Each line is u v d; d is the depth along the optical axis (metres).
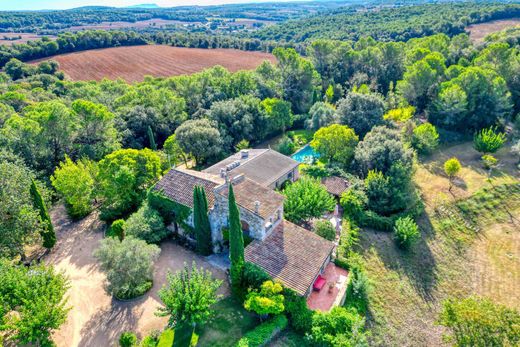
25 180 43.78
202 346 30.64
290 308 33.44
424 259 46.66
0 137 57.53
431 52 101.75
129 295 36.75
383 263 44.16
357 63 113.50
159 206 46.31
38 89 97.38
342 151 62.84
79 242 45.94
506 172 65.25
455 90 77.69
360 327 32.38
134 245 36.09
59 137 62.81
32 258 42.78
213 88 92.44
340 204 52.94
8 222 39.12
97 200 56.03
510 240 51.03
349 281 38.50
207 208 40.31
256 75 99.62
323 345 30.70
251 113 81.38
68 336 32.50
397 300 40.03
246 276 35.06
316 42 114.75
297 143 81.81
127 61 131.00
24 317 28.23
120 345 30.95
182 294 30.75
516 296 42.47
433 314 39.53
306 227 46.03
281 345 31.34
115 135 69.88
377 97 77.69
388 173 54.06
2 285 30.08
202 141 66.94
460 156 72.69
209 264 41.00
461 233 51.97
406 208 52.66
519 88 87.06
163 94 84.19
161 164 61.56
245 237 39.91
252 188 42.41
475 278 44.97
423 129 69.56
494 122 81.31
